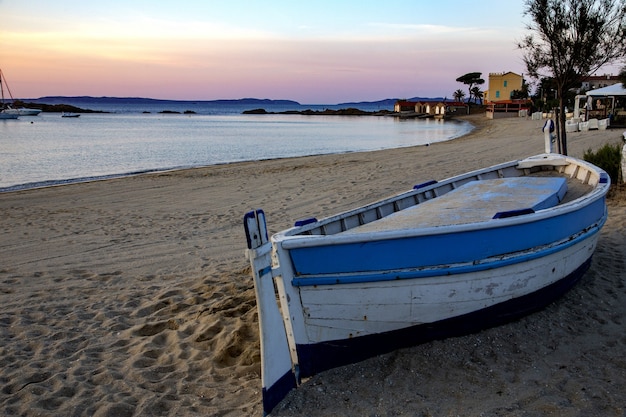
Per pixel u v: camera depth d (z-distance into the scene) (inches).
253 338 197.6
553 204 241.6
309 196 521.7
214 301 240.4
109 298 252.4
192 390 165.2
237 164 938.1
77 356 190.4
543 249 187.9
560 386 152.9
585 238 216.4
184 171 821.2
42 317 227.6
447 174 625.0
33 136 1998.0
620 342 179.8
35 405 156.9
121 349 197.2
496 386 153.9
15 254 343.6
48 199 570.3
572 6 474.6
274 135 2228.1
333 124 3636.8
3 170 959.6
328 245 153.2
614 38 470.6
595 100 1737.2
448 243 164.1
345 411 144.9
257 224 143.9
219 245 352.2
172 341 201.2
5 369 180.7
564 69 493.0
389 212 251.1
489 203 227.6
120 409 153.8
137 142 1733.5
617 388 150.2
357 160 874.1
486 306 178.4
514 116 2881.4
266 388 145.8
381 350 169.3
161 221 437.7
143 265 310.3
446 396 150.0
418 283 162.2
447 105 4173.2
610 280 239.8
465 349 174.4
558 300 216.5
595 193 232.8
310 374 160.9
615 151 478.6
